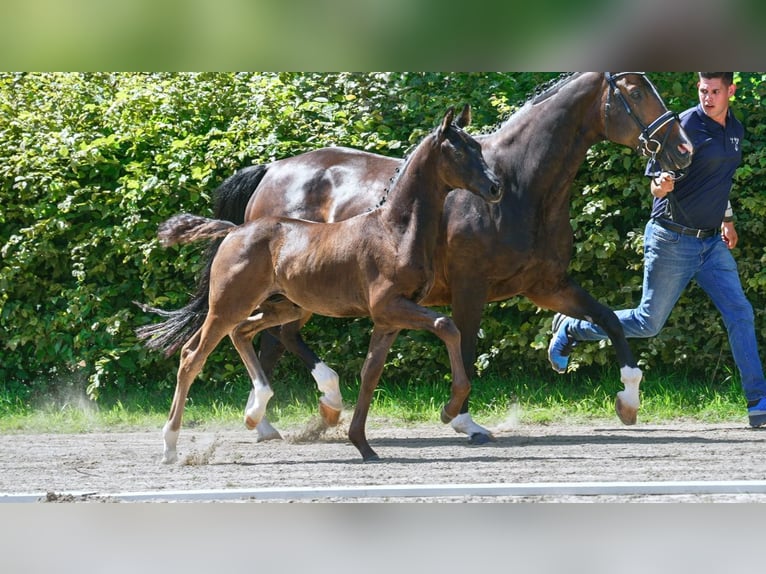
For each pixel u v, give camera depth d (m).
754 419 11.61
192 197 14.49
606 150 13.79
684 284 11.77
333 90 15.50
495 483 8.28
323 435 12.01
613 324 11.12
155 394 14.99
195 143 14.60
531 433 11.96
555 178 11.03
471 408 13.70
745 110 13.86
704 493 7.86
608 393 13.91
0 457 10.73
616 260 14.12
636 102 10.75
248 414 11.09
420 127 14.71
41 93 16.03
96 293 14.75
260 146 14.42
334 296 10.09
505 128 11.30
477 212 10.97
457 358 9.56
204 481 8.88
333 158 12.42
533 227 10.98
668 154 10.73
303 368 15.02
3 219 14.82
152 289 14.73
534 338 14.18
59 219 14.62
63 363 15.33
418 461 9.80
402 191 9.80
